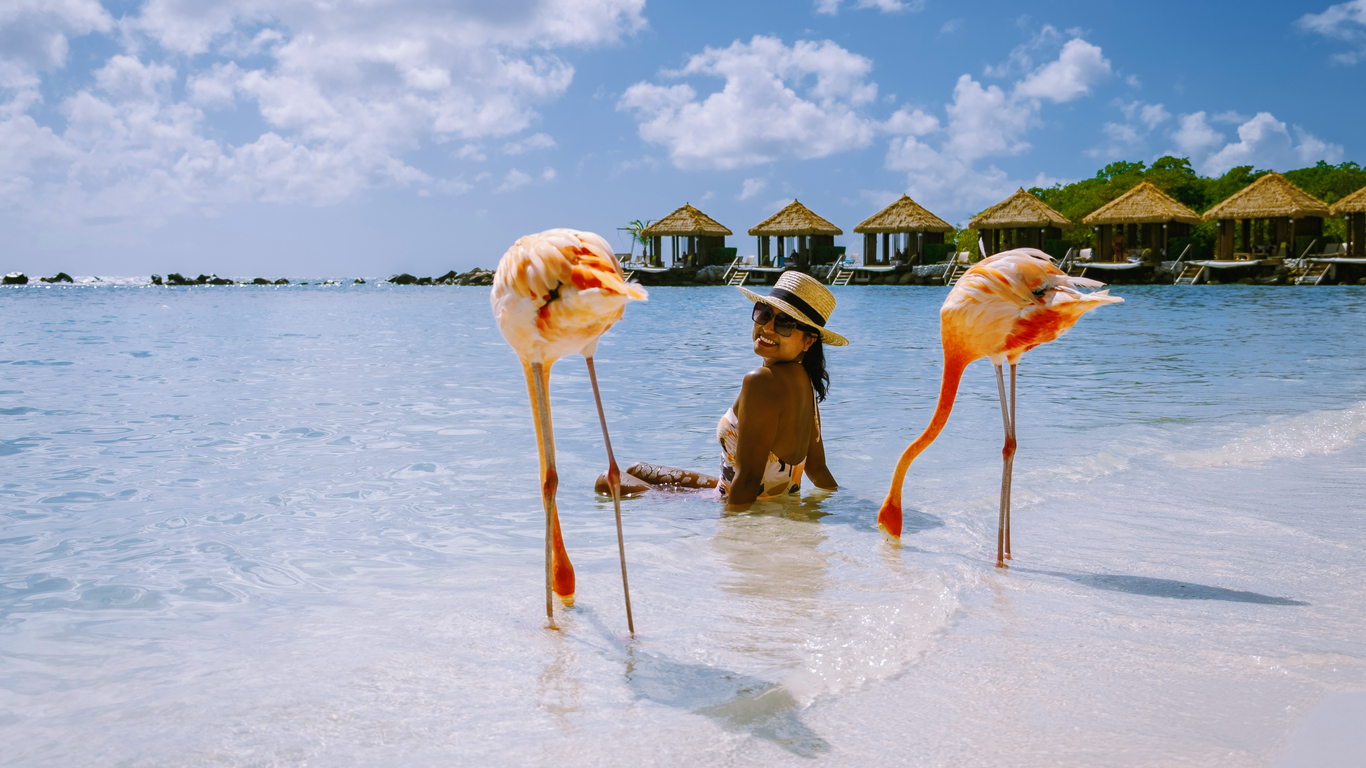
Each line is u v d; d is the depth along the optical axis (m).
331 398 7.45
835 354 11.90
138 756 1.59
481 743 1.62
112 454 5.00
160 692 1.89
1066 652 2.07
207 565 2.96
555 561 2.40
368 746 1.62
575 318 2.03
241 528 3.46
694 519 3.62
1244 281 40.19
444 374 9.44
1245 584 2.65
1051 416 6.38
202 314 24.44
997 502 3.84
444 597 2.58
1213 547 3.09
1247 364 10.15
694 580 2.73
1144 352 11.80
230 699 1.84
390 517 3.64
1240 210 39.56
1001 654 2.06
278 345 13.62
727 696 1.82
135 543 3.23
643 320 21.55
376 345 13.65
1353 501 3.78
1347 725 1.66
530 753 1.58
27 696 1.89
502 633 2.24
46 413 6.53
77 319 21.25
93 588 2.71
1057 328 2.68
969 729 1.67
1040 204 43.62
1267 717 1.71
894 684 1.88
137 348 12.80
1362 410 6.08
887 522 3.24
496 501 3.95
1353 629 2.24
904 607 2.38
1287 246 41.12
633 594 2.58
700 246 56.53
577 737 1.64
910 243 49.56
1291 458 4.76
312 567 2.93
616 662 2.03
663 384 8.59
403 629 2.29
